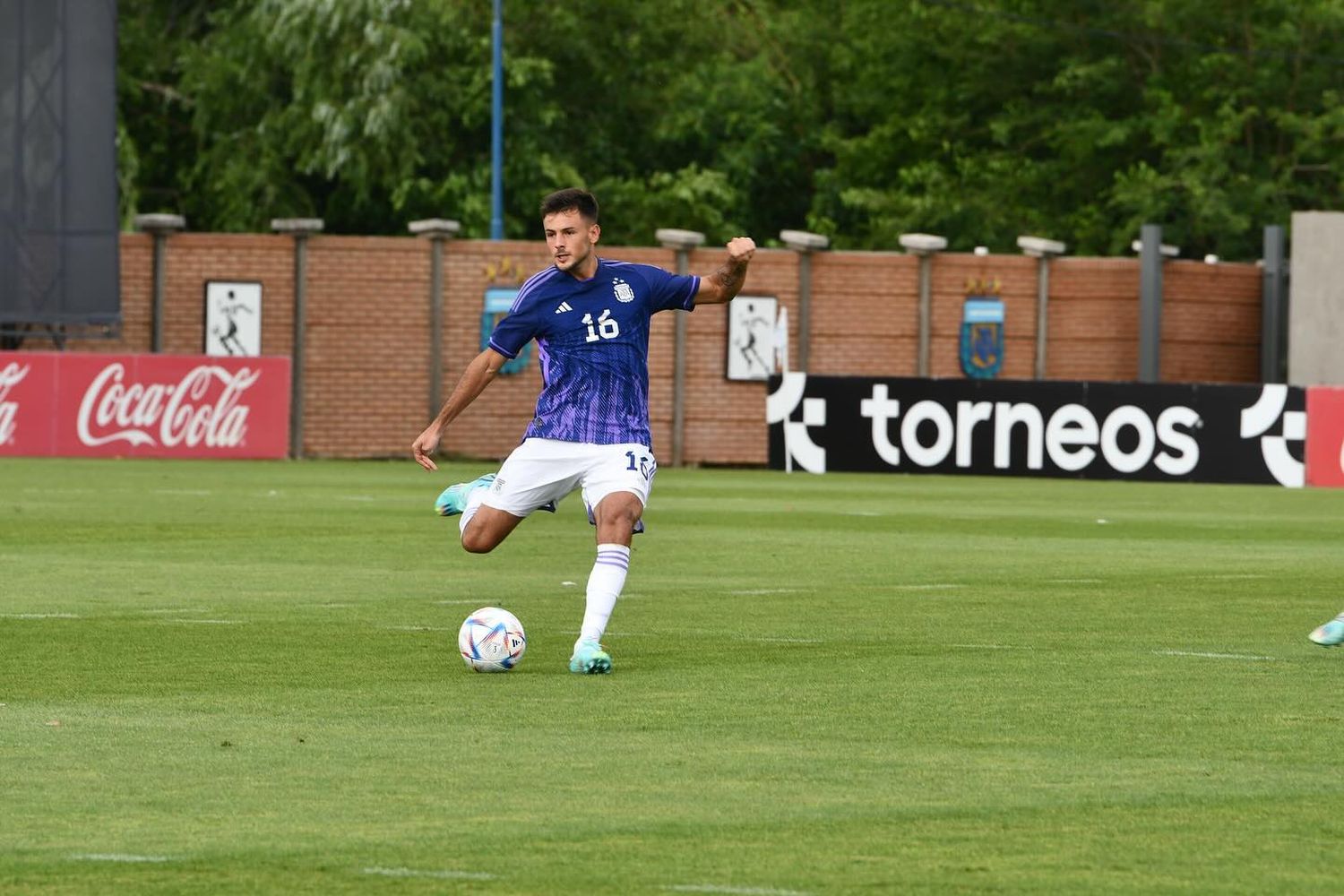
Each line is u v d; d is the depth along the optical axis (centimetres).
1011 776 2291
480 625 3133
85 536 5994
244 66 17612
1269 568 5322
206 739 2508
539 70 18400
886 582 4822
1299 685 3034
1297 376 14050
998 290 14162
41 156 11981
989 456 11344
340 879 1794
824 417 11700
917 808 2108
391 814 2067
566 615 3997
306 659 3284
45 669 3161
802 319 13825
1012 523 7181
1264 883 1800
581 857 1883
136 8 19262
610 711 2745
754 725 2636
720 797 2158
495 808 2097
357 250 13200
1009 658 3362
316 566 5088
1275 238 15000
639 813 2077
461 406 3253
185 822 2027
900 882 1795
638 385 3228
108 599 4244
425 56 17462
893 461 11556
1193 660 3338
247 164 17612
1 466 10381
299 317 13125
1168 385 10906
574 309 3188
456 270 13325
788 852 1906
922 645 3541
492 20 19350
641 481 3200
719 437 13700
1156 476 10906
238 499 7944
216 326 13050
